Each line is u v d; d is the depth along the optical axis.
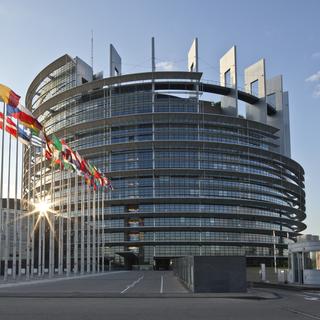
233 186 138.25
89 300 24.44
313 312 18.36
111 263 133.75
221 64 155.38
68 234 64.75
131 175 136.38
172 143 136.25
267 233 143.50
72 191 122.12
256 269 78.06
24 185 118.69
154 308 19.77
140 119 139.50
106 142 140.75
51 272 55.53
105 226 135.38
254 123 145.25
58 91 155.62
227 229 134.88
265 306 21.12
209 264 29.98
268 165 148.75
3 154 43.69
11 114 43.34
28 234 51.00
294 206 163.50
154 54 143.75
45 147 50.31
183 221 133.62
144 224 134.25
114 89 146.12
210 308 19.95
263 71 156.00
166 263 136.25
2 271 68.44
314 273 43.09
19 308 19.28
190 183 135.12
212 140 140.00
